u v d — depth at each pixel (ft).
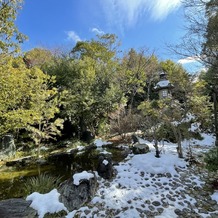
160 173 15.08
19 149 28.81
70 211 10.68
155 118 20.95
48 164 22.35
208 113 27.66
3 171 20.42
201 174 15.11
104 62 47.91
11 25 17.08
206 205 11.05
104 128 36.60
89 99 34.35
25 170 20.47
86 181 12.23
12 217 8.84
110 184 13.56
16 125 22.48
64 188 11.81
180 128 20.02
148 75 53.88
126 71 47.19
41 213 9.80
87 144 31.40
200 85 21.84
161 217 9.93
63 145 31.58
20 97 24.02
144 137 28.04
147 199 11.66
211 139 27.76
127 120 31.60
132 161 17.53
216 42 14.47
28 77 26.16
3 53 18.79
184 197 11.92
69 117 33.63
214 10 14.26
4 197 13.64
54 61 41.22
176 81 22.25
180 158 17.92
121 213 10.34
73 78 36.06
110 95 36.40
